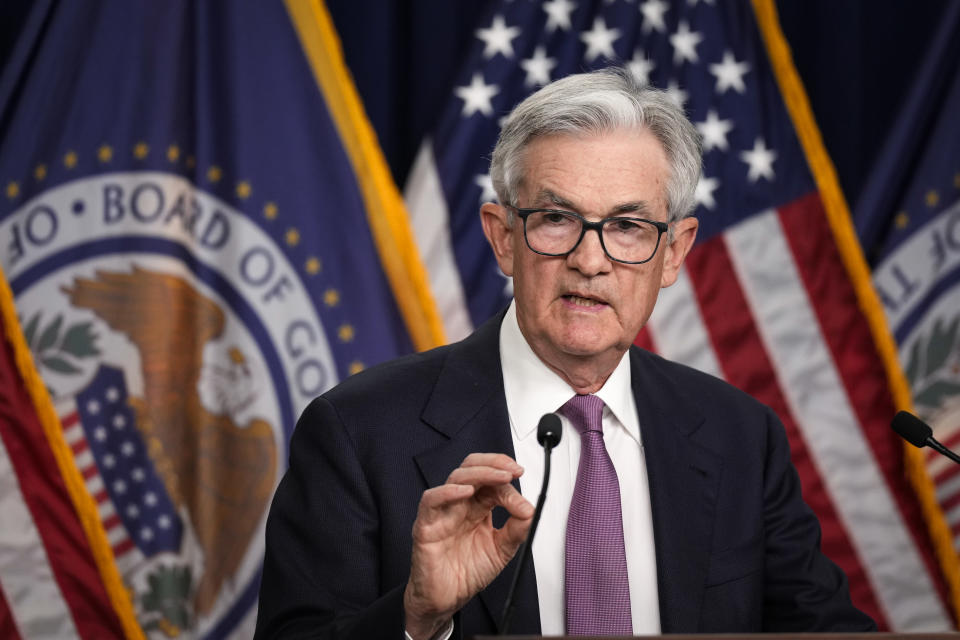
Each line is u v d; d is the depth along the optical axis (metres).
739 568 5.18
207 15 9.93
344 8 10.67
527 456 5.18
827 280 10.39
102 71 9.76
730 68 10.52
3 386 9.39
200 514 9.62
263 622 4.87
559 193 4.83
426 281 9.95
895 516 10.24
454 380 5.33
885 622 10.20
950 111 10.66
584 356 4.98
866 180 10.85
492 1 10.38
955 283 10.64
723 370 10.30
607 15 10.40
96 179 9.70
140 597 9.55
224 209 9.82
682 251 5.50
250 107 9.87
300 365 9.80
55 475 9.39
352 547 4.88
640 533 5.21
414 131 10.77
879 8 11.20
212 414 9.73
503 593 4.81
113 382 9.62
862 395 10.29
